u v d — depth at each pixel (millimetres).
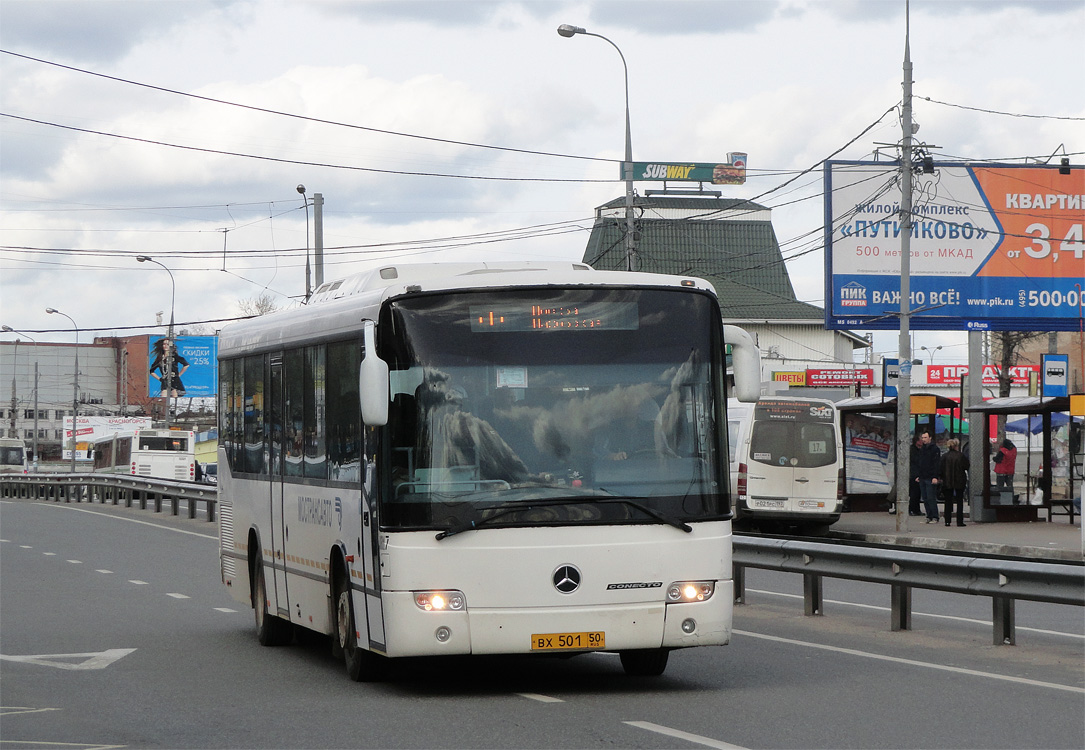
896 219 41500
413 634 10859
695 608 11188
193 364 84125
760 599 19844
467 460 11039
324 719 10414
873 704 10719
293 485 13969
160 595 20922
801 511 33250
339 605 12633
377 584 11211
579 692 11617
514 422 11133
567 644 10953
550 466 11094
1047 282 41719
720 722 9961
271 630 15047
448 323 11266
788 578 24156
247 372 15984
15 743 9578
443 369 11172
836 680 12062
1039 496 37688
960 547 30094
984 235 41625
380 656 12195
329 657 14250
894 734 9414
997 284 41656
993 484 38031
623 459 11219
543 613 10930
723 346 11758
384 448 11117
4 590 21641
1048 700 10883
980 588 14227
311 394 13391
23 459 103312
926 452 36750
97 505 54531
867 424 40969
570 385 11266
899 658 13492
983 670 12633
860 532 33719
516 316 11320
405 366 11172
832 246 41281
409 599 10891
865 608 18641
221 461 17312
